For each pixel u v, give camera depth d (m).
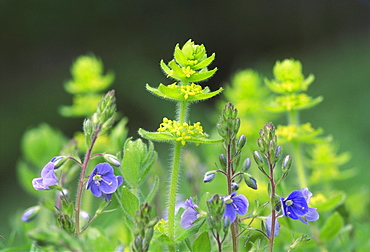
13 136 20.48
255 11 26.55
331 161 6.99
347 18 24.83
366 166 11.47
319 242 5.04
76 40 24.59
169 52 25.23
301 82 5.87
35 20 24.30
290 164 3.35
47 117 21.25
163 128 3.67
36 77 24.03
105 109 3.57
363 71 19.09
